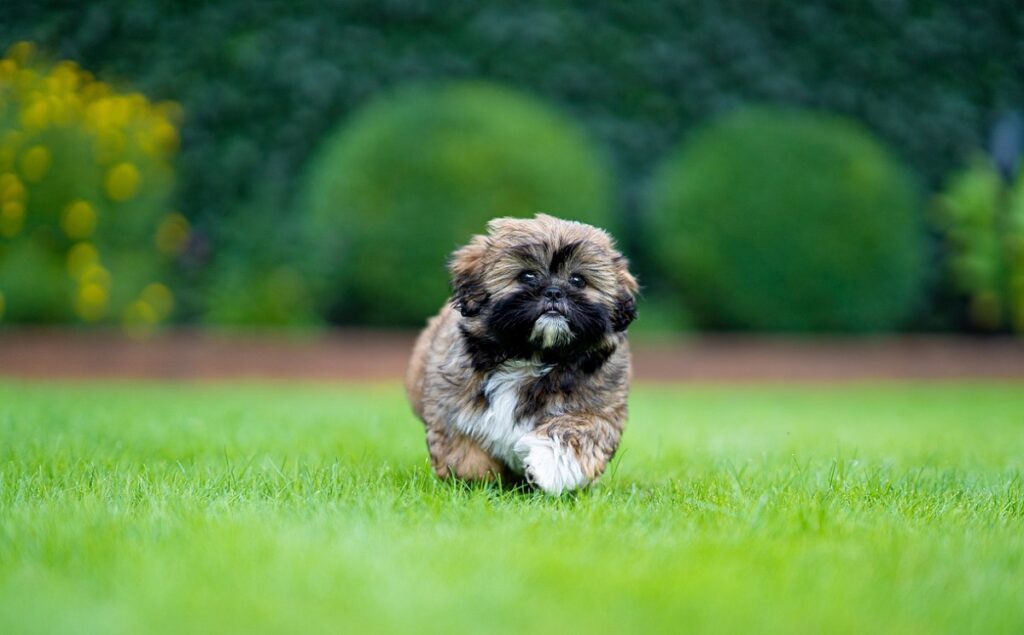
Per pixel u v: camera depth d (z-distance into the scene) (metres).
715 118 14.23
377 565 3.19
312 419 7.43
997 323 13.98
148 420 7.13
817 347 12.46
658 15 14.23
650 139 14.20
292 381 11.62
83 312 11.59
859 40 14.41
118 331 11.87
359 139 11.97
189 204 13.59
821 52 14.36
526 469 4.73
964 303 14.27
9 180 11.28
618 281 5.13
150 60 13.63
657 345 12.31
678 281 12.92
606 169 13.46
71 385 10.89
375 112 12.25
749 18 14.32
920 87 14.41
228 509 4.02
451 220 11.74
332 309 12.90
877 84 14.38
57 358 11.21
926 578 3.21
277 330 12.18
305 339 11.88
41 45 13.35
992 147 14.35
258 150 13.73
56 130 11.51
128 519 3.79
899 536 3.73
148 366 11.41
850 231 12.49
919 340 13.09
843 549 3.57
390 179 11.77
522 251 4.98
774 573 3.23
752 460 5.77
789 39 14.34
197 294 13.16
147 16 13.57
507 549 3.41
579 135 12.94
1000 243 13.44
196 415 7.47
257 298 12.37
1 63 12.24
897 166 13.79
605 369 4.96
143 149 12.00
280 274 12.51
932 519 4.15
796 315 12.54
